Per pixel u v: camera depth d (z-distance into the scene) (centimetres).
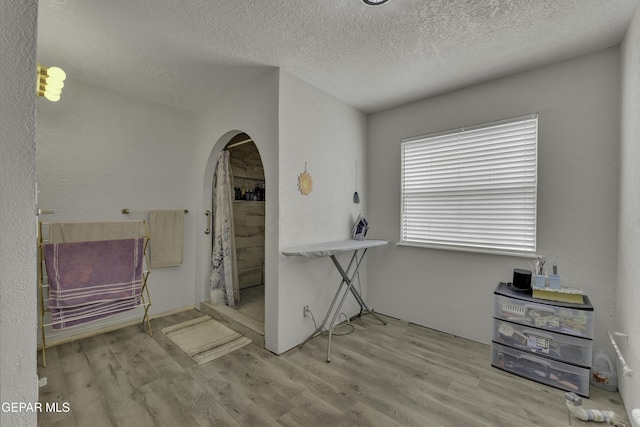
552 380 185
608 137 191
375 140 323
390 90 264
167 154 305
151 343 241
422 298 283
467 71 227
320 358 220
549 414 161
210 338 251
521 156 227
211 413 159
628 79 165
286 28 176
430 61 213
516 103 228
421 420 155
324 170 270
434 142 277
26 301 70
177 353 225
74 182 247
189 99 288
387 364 212
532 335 193
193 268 326
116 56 209
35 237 71
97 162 259
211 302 313
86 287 225
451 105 264
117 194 271
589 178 198
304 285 250
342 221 293
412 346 240
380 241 285
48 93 187
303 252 211
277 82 226
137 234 261
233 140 388
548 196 214
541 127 217
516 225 229
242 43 192
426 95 275
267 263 235
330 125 276
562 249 209
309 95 252
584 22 166
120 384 184
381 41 189
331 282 279
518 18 164
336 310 259
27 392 70
